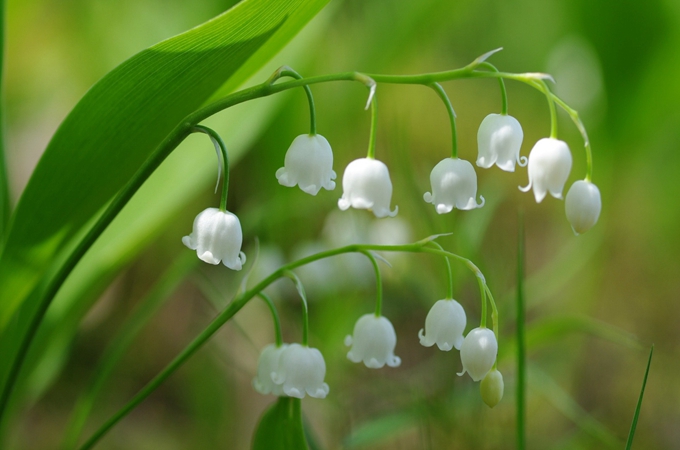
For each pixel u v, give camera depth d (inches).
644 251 23.0
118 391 18.5
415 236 15.7
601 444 15.5
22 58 23.9
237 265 11.9
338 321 15.4
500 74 11.7
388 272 16.0
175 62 11.8
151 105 12.0
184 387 18.5
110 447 16.3
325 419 16.3
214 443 16.2
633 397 18.6
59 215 12.4
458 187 11.9
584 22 18.8
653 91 19.2
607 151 20.0
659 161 23.0
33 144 22.3
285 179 11.9
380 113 23.3
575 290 20.2
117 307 19.9
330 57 18.9
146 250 20.1
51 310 13.5
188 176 13.7
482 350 11.8
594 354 20.3
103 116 11.9
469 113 30.3
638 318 21.4
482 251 18.1
